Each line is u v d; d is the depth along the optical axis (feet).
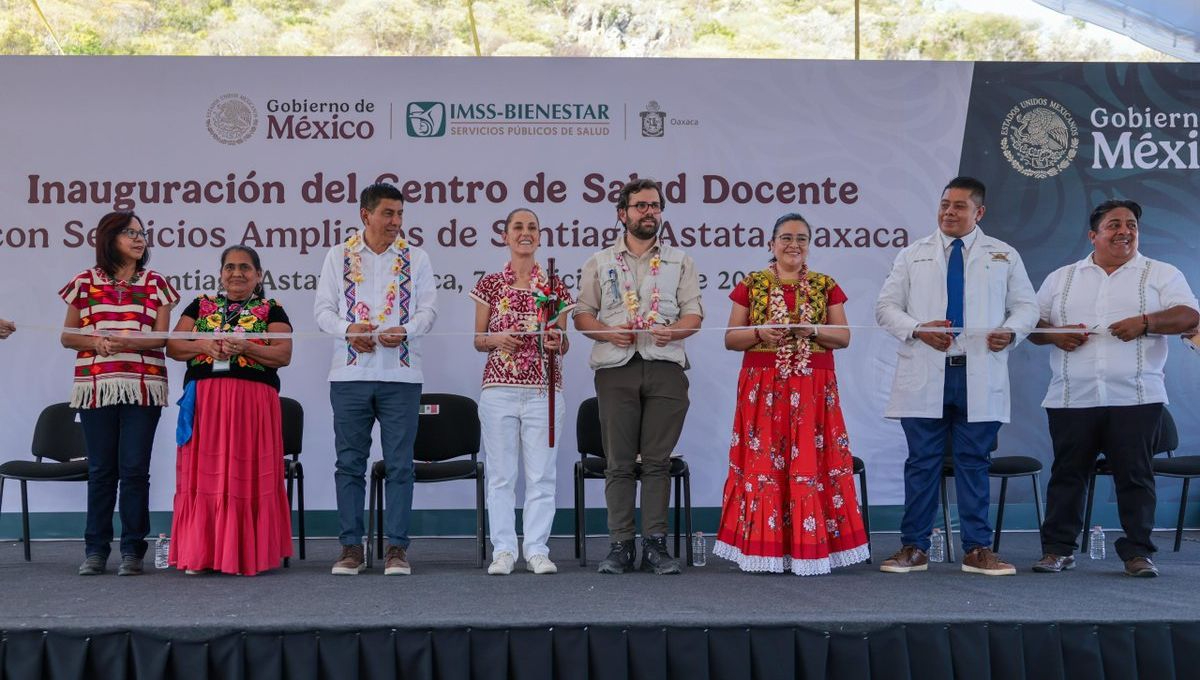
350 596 13.44
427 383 21.06
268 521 16.16
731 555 16.28
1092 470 17.16
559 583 14.73
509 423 16.20
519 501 21.16
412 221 21.17
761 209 21.50
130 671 11.21
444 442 19.08
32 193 20.89
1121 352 16.33
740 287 16.71
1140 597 13.41
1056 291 17.25
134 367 16.24
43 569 16.85
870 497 21.74
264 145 21.08
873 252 21.62
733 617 11.58
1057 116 21.89
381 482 18.51
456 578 15.37
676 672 11.40
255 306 16.55
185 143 21.04
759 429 16.16
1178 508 22.08
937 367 16.37
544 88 21.35
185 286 20.98
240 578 15.51
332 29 45.62
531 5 45.93
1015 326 16.33
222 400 16.10
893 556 16.55
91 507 16.30
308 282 21.08
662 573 15.71
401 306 16.52
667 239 21.38
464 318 21.17
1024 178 21.84
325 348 21.06
